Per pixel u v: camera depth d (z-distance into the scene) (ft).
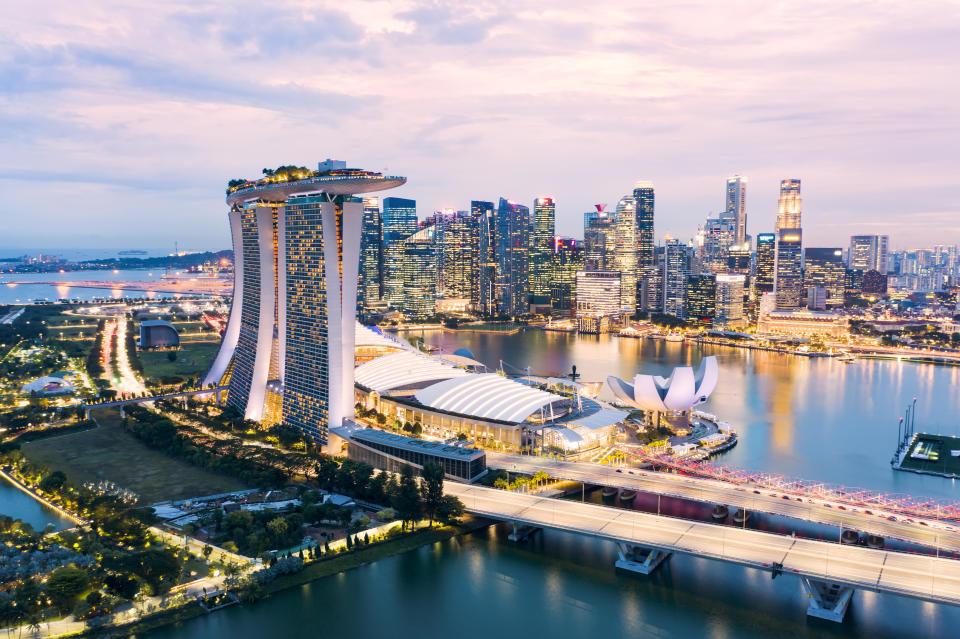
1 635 633.61
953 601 615.57
